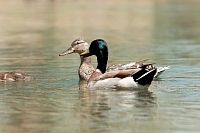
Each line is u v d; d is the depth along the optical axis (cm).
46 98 1578
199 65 2112
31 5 5253
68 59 2289
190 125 1290
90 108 1459
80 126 1287
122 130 1252
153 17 4350
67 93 1650
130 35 3316
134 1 5716
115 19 4225
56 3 5472
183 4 5441
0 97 1593
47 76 1909
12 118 1363
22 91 1675
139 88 1694
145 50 2603
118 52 2545
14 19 4203
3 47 2805
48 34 3394
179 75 1905
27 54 2503
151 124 1298
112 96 1609
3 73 1850
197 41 2967
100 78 1725
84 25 3891
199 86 1725
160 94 1619
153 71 1681
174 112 1409
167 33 3400
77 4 5394
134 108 1455
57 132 1242
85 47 1914
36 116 1380
